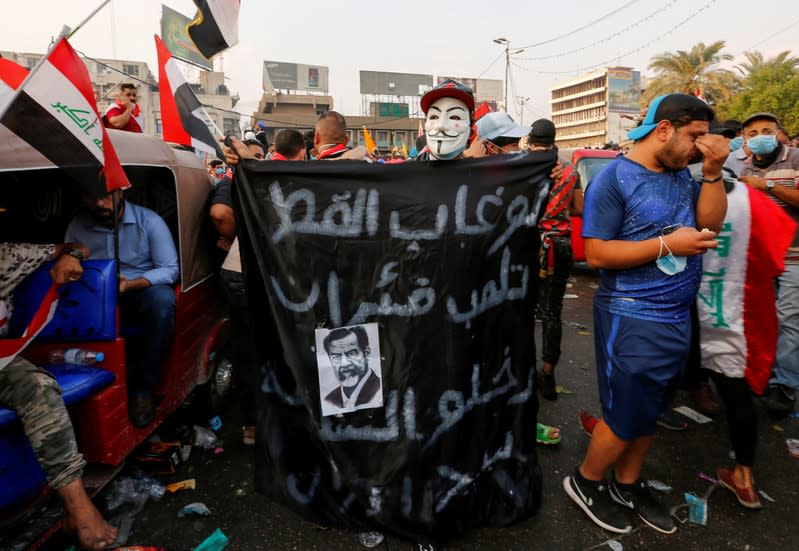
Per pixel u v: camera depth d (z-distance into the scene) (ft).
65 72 6.60
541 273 12.21
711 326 8.61
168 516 8.36
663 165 7.45
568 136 341.21
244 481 9.32
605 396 7.89
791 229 8.12
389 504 7.40
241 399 10.44
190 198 10.87
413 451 7.44
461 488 7.64
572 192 12.04
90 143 6.82
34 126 6.33
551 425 11.39
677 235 7.02
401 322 7.53
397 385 7.53
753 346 8.32
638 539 7.89
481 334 7.77
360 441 7.52
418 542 7.41
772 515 8.45
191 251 10.81
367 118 179.01
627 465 8.29
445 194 7.56
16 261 7.29
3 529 6.90
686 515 8.45
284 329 7.52
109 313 8.30
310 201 7.53
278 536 7.90
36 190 10.41
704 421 11.55
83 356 8.23
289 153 11.56
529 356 8.11
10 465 6.84
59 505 7.54
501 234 7.70
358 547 7.68
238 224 7.69
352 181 7.52
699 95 8.86
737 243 8.29
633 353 7.46
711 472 9.67
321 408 7.49
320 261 7.54
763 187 11.73
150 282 9.53
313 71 219.20
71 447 7.04
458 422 7.64
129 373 9.43
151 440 10.15
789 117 106.63
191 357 10.84
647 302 7.43
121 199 9.93
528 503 8.00
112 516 8.25
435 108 7.46
